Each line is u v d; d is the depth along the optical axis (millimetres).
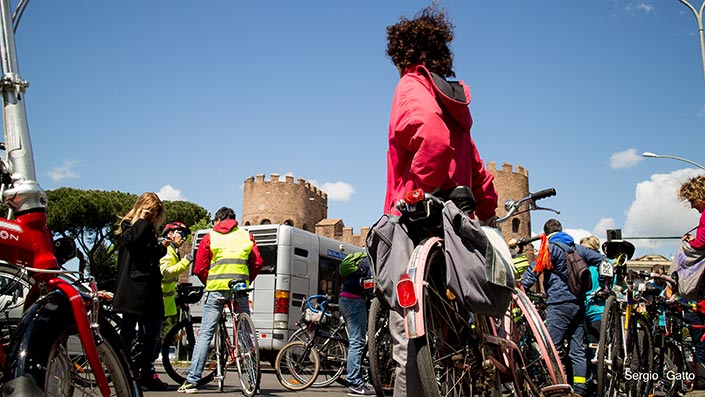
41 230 2934
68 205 44844
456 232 3172
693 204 5809
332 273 17141
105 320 3002
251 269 7926
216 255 7609
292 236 15375
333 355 10328
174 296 8594
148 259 7020
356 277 8445
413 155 3506
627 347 5719
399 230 3332
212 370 7914
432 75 3572
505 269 3113
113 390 2936
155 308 7027
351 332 8438
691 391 7719
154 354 7434
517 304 4133
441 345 3223
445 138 3264
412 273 3021
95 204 45656
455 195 3430
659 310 7164
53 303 2768
